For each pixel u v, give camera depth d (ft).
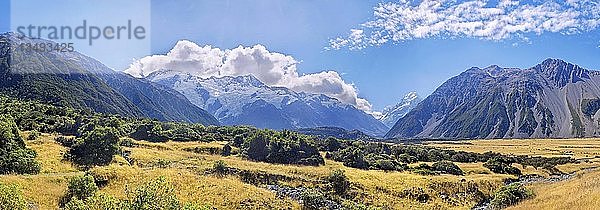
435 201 227.40
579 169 398.83
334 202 204.95
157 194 88.58
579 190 198.59
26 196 149.07
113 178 176.55
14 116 402.11
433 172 302.45
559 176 339.36
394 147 449.06
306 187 217.77
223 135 458.09
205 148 346.54
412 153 417.28
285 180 225.15
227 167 235.40
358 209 181.88
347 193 217.56
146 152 288.71
